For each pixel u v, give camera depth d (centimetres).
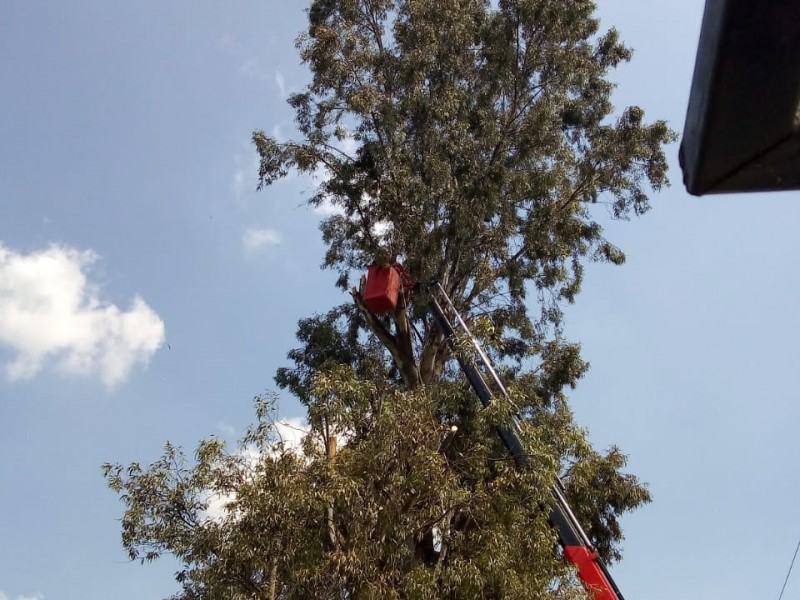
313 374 1872
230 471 1167
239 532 1074
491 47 2014
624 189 2019
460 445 1534
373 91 1833
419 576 1101
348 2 2064
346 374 1324
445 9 1972
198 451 1170
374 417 1255
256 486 1109
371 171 1842
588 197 2020
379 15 2089
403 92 1902
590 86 2119
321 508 1095
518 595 1133
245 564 1078
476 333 1652
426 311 1767
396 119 1820
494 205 1809
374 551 1109
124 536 1120
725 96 161
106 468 1165
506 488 1298
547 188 1873
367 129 1867
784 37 156
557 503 1404
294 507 1084
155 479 1151
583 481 1590
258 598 1062
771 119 159
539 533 1228
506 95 2052
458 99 1884
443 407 1549
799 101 157
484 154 1923
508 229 1861
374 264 1791
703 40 169
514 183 1859
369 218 1870
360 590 1082
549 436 1559
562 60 2023
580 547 1354
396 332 1847
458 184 1855
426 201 1797
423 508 1183
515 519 1243
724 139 165
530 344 1980
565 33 2038
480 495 1245
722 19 157
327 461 1161
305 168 1812
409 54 1891
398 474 1169
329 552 1075
